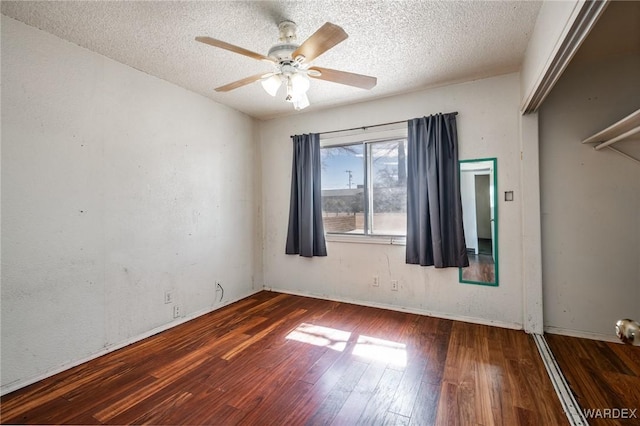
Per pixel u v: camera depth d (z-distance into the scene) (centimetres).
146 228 273
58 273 214
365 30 209
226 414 171
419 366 217
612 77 247
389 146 344
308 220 374
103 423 164
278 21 198
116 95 250
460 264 294
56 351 212
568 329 264
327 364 222
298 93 200
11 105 193
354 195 365
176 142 301
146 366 221
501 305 287
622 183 247
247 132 396
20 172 197
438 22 201
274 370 215
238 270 379
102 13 188
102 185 241
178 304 301
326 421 164
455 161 296
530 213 266
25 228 199
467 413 168
